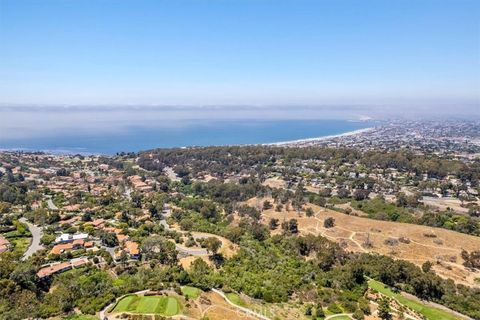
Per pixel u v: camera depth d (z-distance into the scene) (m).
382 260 117.69
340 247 131.62
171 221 165.00
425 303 100.62
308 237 134.62
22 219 161.38
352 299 97.81
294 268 116.69
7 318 77.81
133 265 112.50
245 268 112.50
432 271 115.94
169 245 121.19
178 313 80.69
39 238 138.62
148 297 88.19
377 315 91.94
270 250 132.75
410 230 153.75
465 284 111.62
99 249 125.81
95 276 102.56
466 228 157.38
